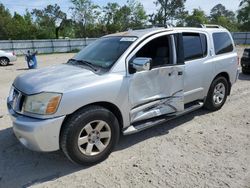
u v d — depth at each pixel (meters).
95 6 57.19
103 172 3.63
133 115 4.14
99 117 3.70
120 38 4.57
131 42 4.26
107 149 3.89
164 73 4.40
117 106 3.91
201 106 5.45
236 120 5.39
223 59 5.72
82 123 3.56
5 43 31.77
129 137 4.69
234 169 3.60
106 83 3.75
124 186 3.31
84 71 3.96
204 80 5.32
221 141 4.45
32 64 15.98
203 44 5.31
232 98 6.96
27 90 3.58
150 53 4.35
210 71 5.41
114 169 3.70
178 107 4.71
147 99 4.24
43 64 18.61
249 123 5.21
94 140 3.76
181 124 5.23
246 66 10.33
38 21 68.19
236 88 8.14
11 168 3.80
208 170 3.60
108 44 4.60
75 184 3.39
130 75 4.02
